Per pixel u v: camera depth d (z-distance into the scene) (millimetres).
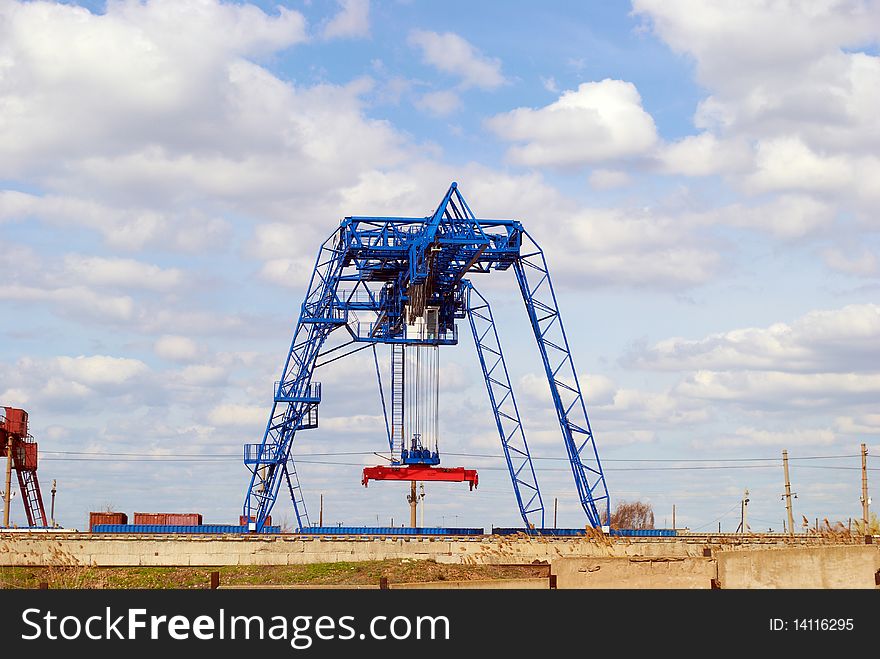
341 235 82438
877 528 83500
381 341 81625
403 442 82688
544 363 83875
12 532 68625
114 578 57562
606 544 65688
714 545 66375
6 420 89688
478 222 80625
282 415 86250
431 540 67375
